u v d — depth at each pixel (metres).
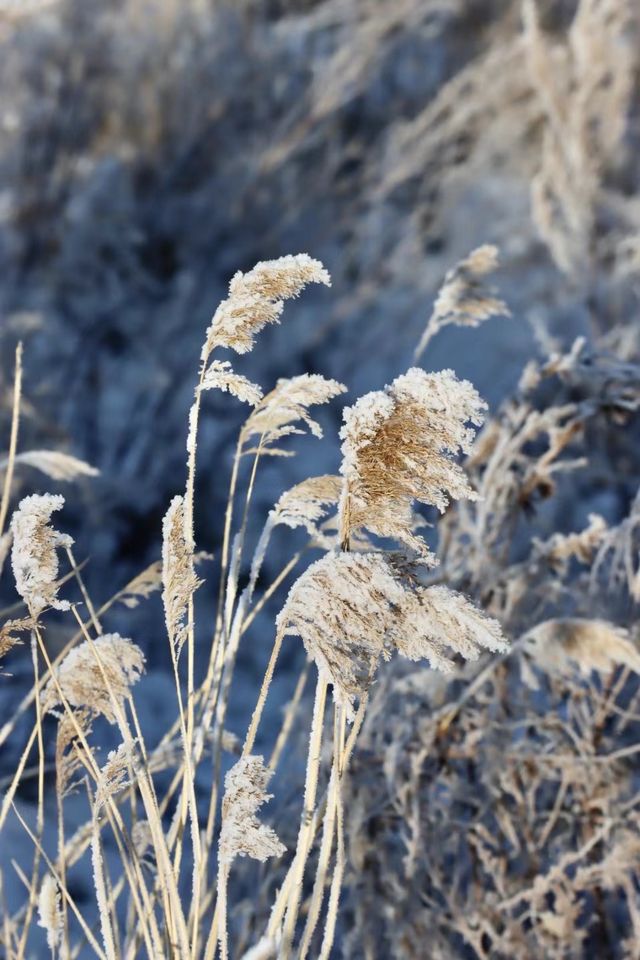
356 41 8.11
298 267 1.60
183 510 1.68
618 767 2.67
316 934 2.72
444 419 1.40
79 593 5.30
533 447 3.73
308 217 7.96
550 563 2.78
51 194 7.45
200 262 7.74
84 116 7.93
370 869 2.66
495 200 7.64
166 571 1.67
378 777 2.72
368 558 1.43
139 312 7.24
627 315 5.96
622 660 2.29
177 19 8.13
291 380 1.84
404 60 8.28
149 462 6.35
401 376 1.43
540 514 4.01
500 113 7.77
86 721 1.86
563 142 6.23
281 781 3.01
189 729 1.75
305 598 1.46
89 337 6.85
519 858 2.79
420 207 7.76
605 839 2.61
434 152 7.95
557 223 6.45
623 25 6.18
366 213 8.01
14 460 2.49
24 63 8.01
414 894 2.58
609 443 5.18
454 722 2.71
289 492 1.94
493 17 8.30
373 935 2.64
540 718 2.70
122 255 7.41
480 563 2.82
